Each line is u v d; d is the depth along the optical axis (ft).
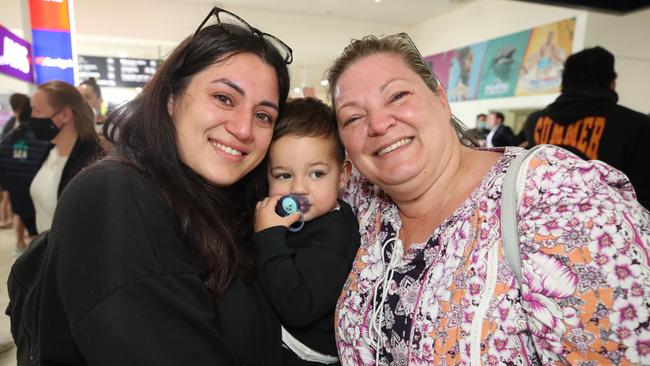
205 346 2.42
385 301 2.99
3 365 7.04
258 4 27.58
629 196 2.42
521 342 2.42
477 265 2.55
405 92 3.02
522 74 22.63
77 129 7.34
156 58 29.37
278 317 3.45
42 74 16.39
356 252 3.75
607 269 2.13
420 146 3.01
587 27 18.93
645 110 19.61
